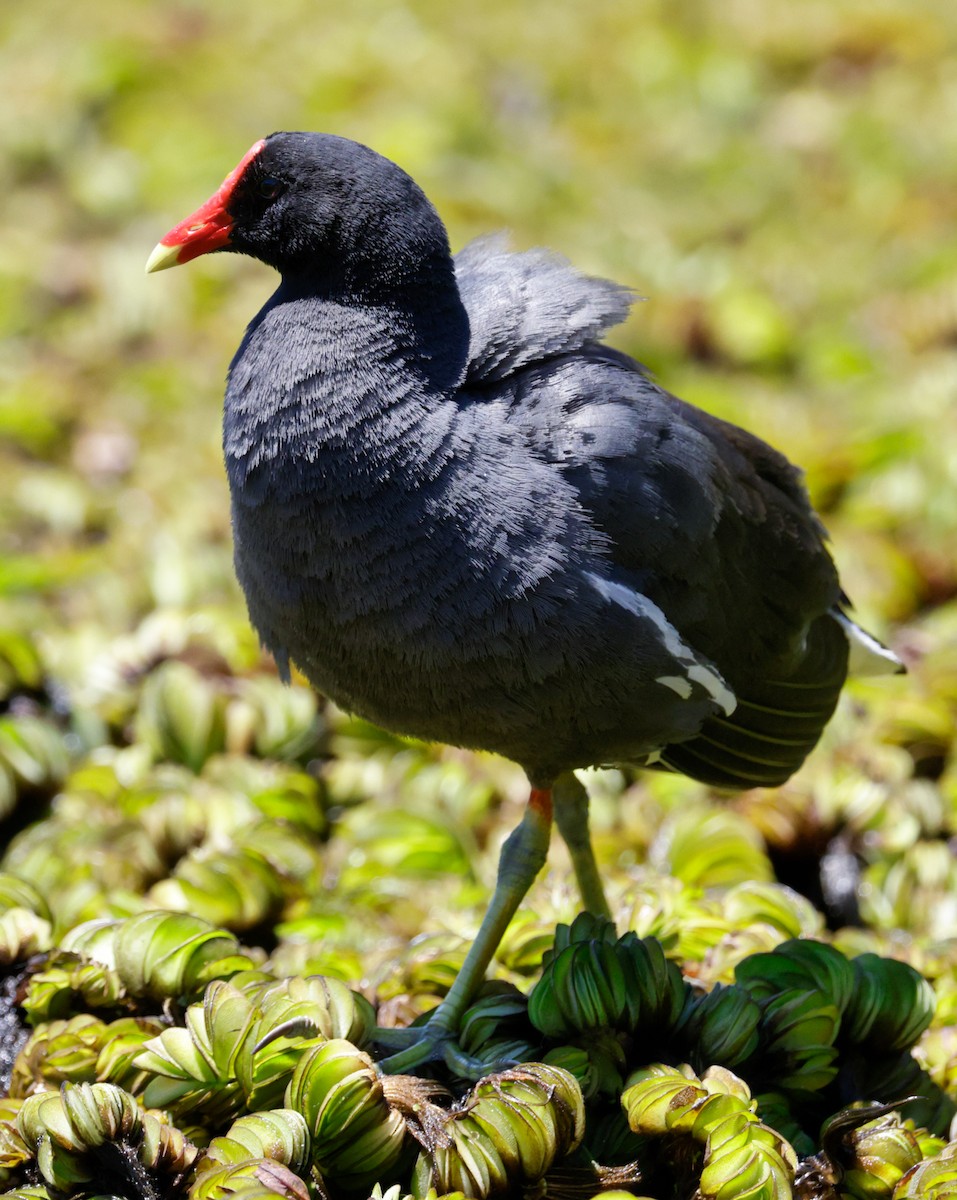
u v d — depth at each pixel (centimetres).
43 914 814
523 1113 623
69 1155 636
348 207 712
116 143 1989
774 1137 639
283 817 957
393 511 686
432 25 2306
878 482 1370
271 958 850
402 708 733
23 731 1020
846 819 984
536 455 694
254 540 720
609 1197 617
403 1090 664
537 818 764
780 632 795
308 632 722
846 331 1712
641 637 699
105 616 1182
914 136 2062
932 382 1549
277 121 2022
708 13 2377
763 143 2094
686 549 723
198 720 1027
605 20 2348
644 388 730
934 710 1067
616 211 1906
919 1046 790
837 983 740
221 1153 624
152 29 2242
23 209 1886
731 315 1662
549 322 717
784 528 802
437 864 951
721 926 834
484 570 683
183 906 852
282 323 714
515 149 2005
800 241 1878
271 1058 665
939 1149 697
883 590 1234
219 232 757
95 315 1688
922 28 2306
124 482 1463
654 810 1021
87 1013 750
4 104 2047
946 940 877
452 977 793
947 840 1005
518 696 706
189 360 1623
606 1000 698
